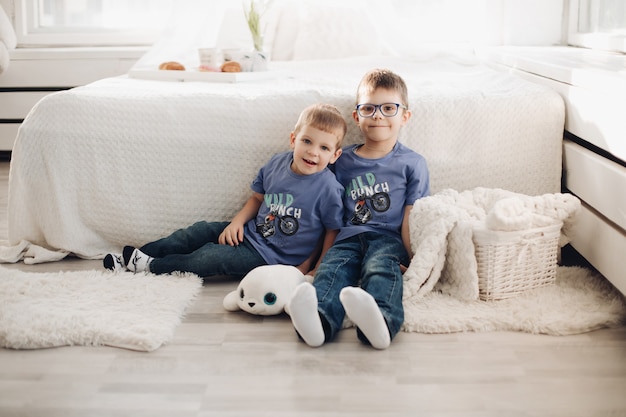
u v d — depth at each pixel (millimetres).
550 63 2271
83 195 2139
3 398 1315
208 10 3133
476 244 1716
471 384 1360
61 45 3803
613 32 2750
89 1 3785
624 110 1614
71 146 2119
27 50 3539
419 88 2260
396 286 1672
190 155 2127
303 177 1943
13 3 3746
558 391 1334
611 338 1558
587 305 1678
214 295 1834
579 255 2100
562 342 1541
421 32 3566
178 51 3107
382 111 1951
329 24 3307
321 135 1892
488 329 1601
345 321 1632
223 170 2133
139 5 3779
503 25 3248
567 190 2221
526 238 1716
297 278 1741
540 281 1788
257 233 1974
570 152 2076
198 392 1333
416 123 2104
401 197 1970
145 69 2809
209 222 2072
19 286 1803
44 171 2121
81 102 2125
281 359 1468
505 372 1408
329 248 1937
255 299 1667
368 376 1394
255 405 1285
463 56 3070
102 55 3547
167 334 1553
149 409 1274
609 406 1280
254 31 2869
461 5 3523
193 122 2117
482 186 2152
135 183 2141
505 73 2602
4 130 3584
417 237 1819
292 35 3350
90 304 1702
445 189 1980
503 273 1715
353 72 2791
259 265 1929
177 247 2018
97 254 2135
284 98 2125
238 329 1622
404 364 1443
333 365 1440
